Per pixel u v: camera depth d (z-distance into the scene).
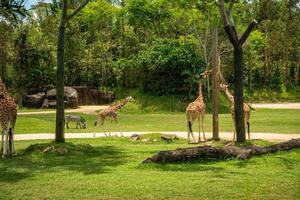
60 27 14.85
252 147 13.12
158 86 44.19
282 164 11.88
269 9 58.03
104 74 52.12
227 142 17.17
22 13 13.27
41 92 46.38
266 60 58.59
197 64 43.38
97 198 8.59
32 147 14.40
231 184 9.54
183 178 10.10
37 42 48.03
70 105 42.56
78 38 49.69
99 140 18.72
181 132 22.23
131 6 17.88
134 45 52.91
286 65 60.69
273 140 17.86
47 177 10.48
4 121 13.42
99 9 18.84
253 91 57.41
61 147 14.09
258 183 9.65
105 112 22.88
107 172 11.02
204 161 12.22
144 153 14.48
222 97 40.69
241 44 15.16
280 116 31.31
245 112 17.08
